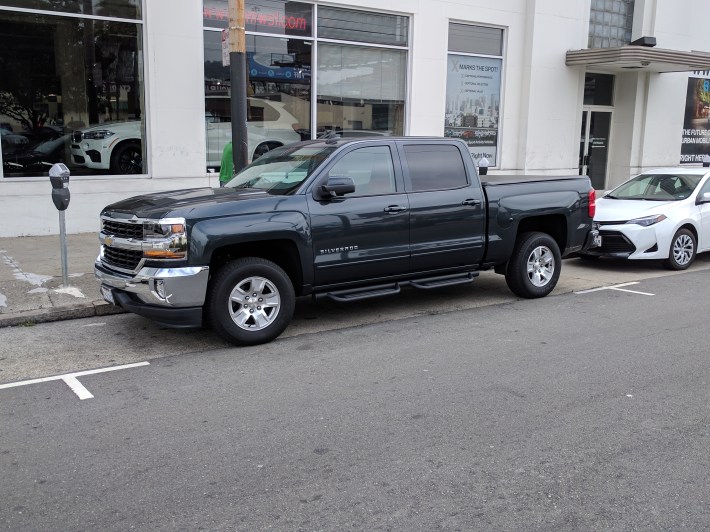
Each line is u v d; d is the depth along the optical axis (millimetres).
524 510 3570
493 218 7891
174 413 4879
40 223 11414
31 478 3951
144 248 6055
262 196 6551
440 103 15047
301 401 5094
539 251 8453
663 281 9664
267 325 6520
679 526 3414
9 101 11086
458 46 15344
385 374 5684
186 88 12102
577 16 16656
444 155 7668
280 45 13008
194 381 5551
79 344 6582
